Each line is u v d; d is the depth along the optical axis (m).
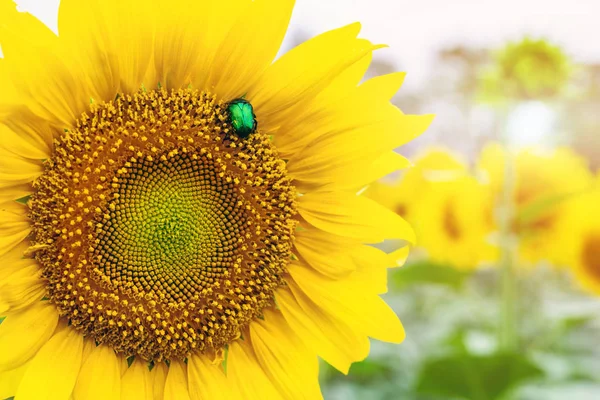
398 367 0.98
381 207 0.70
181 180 0.70
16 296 0.66
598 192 0.94
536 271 1.04
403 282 1.01
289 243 0.71
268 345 0.71
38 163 0.67
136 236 0.69
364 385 0.98
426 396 0.94
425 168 1.02
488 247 0.97
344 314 0.70
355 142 0.69
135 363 0.69
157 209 0.70
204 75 0.69
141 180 0.70
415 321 1.12
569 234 0.94
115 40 0.66
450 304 1.10
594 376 0.91
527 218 0.91
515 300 0.94
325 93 0.69
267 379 0.70
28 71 0.65
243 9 0.68
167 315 0.69
